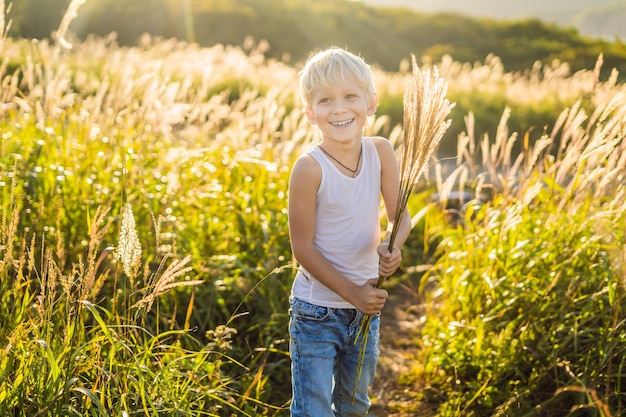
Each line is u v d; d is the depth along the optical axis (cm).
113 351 265
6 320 285
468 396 351
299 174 258
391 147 282
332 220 263
